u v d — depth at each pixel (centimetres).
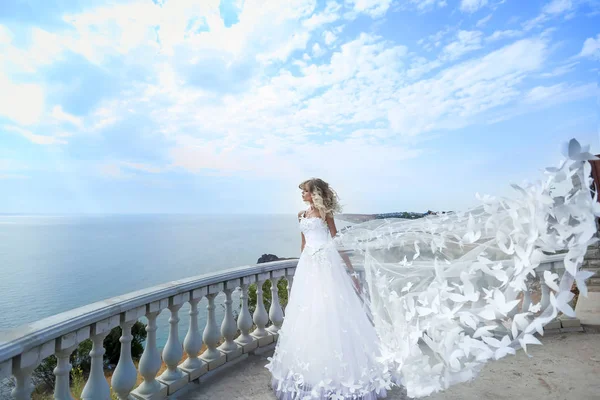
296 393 256
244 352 354
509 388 264
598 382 266
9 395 178
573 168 126
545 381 273
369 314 277
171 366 284
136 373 243
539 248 145
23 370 166
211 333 321
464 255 190
